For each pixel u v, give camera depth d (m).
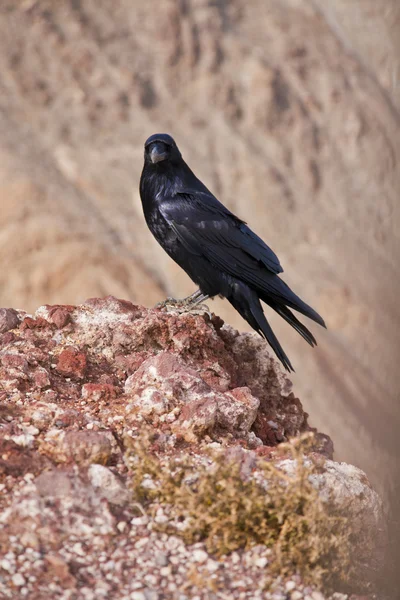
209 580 5.43
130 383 7.75
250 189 76.81
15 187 63.31
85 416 6.95
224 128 81.38
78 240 61.44
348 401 58.19
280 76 88.56
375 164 84.44
